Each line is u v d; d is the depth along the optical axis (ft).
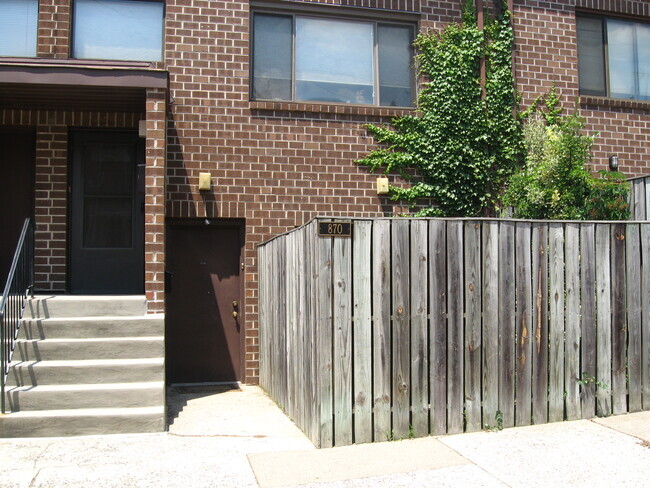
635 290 23.18
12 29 29.40
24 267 24.82
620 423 21.77
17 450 19.38
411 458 18.53
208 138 29.99
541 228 22.24
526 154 33.17
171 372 30.17
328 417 19.70
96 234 30.32
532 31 34.19
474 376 21.17
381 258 20.43
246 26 30.68
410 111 32.19
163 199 25.25
